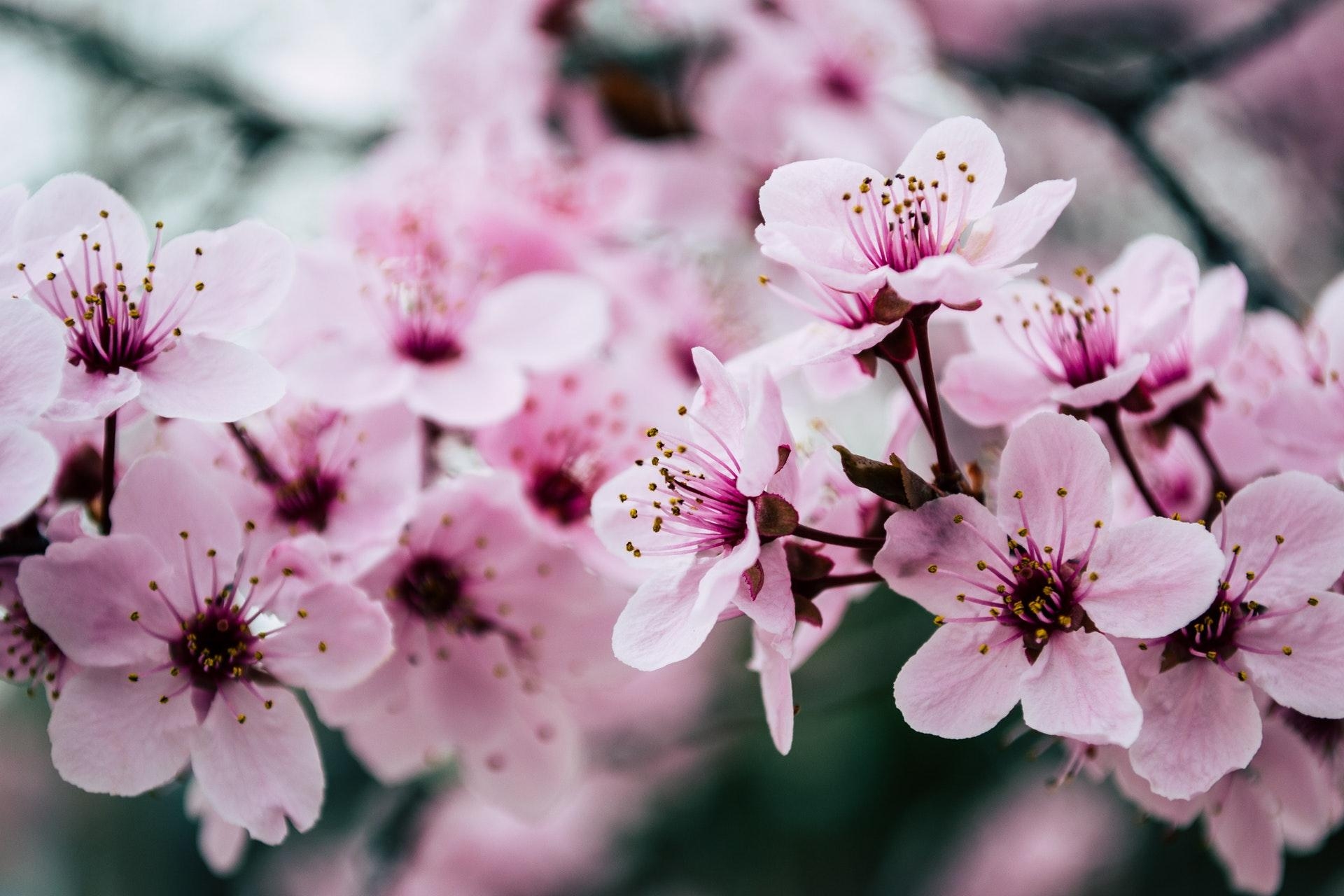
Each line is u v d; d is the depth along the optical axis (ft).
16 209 0.56
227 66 1.15
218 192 1.08
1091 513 0.53
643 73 1.00
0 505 0.51
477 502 0.63
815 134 0.92
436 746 0.65
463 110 0.91
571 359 0.67
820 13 0.97
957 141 0.55
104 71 1.14
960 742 1.30
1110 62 1.55
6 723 1.87
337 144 1.10
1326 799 0.58
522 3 0.93
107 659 0.56
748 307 0.81
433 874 1.25
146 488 0.56
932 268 0.52
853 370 0.57
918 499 0.54
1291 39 1.46
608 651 0.65
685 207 0.90
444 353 0.67
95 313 0.56
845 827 1.30
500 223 0.75
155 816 1.54
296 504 0.62
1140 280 0.58
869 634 1.23
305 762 0.57
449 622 0.64
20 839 1.80
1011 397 0.58
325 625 0.57
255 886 1.38
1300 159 1.57
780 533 0.54
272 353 0.64
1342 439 0.60
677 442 0.56
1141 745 0.53
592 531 0.65
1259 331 0.64
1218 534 0.54
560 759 0.67
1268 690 0.53
